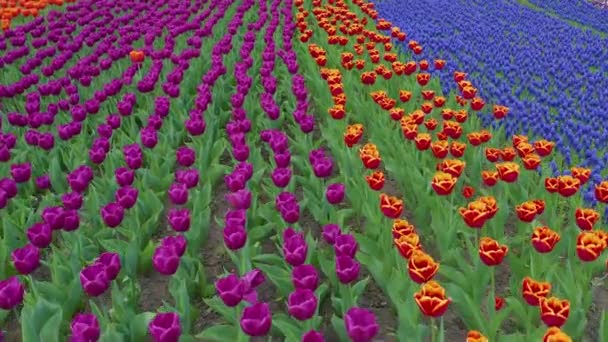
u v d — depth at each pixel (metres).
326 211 3.42
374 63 6.43
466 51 9.06
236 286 2.32
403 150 4.04
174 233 3.64
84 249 3.19
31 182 4.00
